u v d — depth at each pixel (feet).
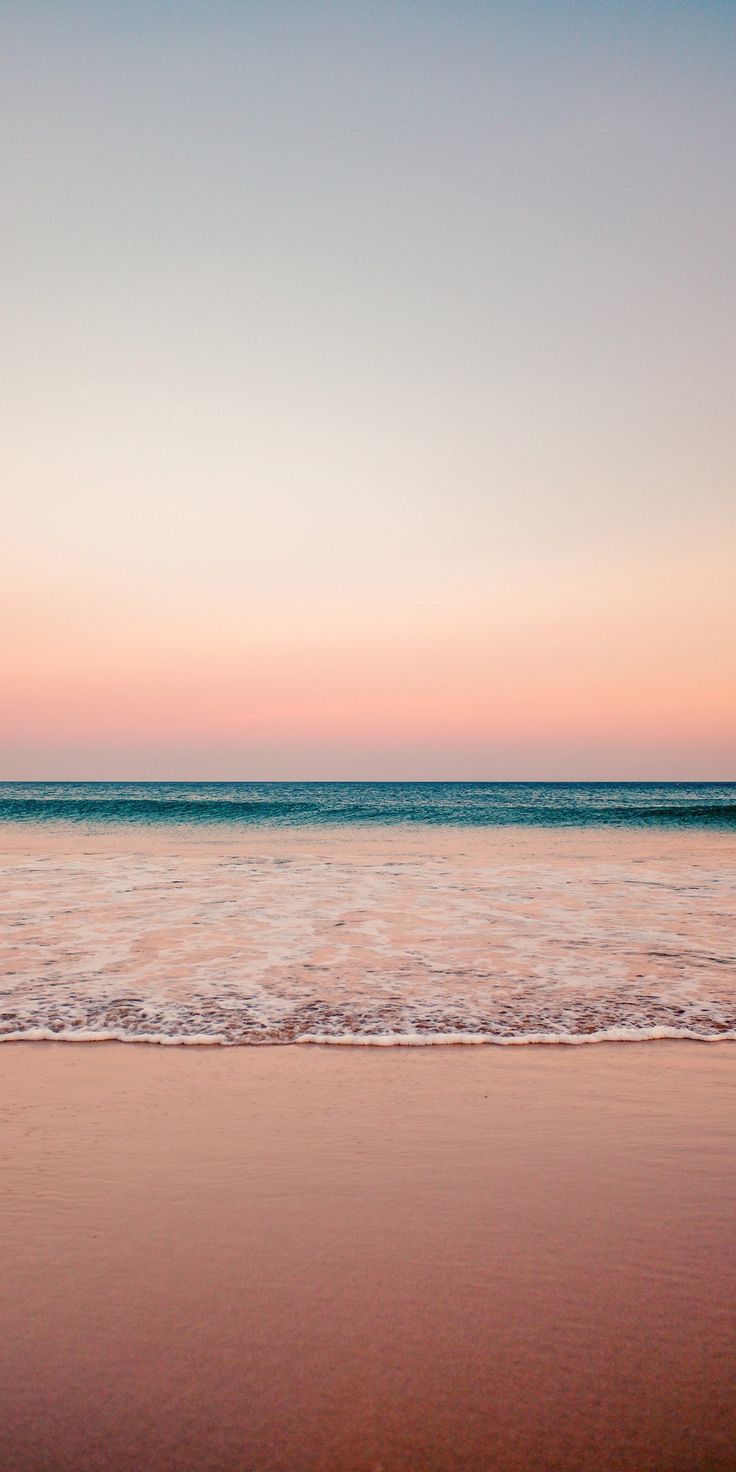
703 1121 14.88
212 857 61.05
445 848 70.33
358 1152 13.50
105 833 88.12
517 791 298.35
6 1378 8.25
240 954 27.61
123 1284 9.83
